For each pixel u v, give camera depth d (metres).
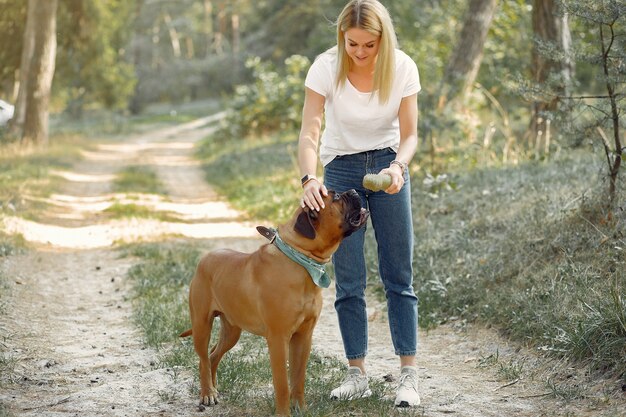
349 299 4.70
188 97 69.44
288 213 12.50
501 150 12.48
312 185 4.20
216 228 12.13
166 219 12.78
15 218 11.66
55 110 38.06
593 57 6.58
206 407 4.59
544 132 12.09
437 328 6.55
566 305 5.70
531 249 7.07
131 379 5.13
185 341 5.99
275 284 4.10
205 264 4.57
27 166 19.05
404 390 4.61
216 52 73.44
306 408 4.37
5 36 27.67
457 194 10.01
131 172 20.53
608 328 4.98
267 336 4.19
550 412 4.43
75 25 29.97
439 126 12.10
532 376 5.09
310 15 39.16
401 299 4.75
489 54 18.42
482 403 4.67
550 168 9.98
